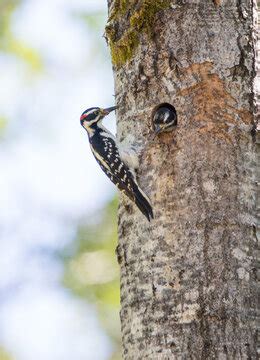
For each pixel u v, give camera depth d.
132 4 13.91
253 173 12.83
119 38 14.02
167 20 13.41
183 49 13.23
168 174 12.91
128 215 13.27
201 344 12.04
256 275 12.40
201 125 12.89
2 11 20.78
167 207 12.79
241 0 13.38
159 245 12.70
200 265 12.35
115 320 18.92
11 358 19.11
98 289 18.89
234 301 12.16
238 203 12.61
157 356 12.29
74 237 19.20
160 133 13.10
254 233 12.56
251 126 12.97
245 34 13.26
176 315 12.29
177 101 13.12
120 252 13.34
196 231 12.51
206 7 13.32
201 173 12.73
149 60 13.45
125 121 13.71
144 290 12.69
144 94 13.46
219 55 13.14
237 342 12.00
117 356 18.89
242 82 13.07
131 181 13.09
